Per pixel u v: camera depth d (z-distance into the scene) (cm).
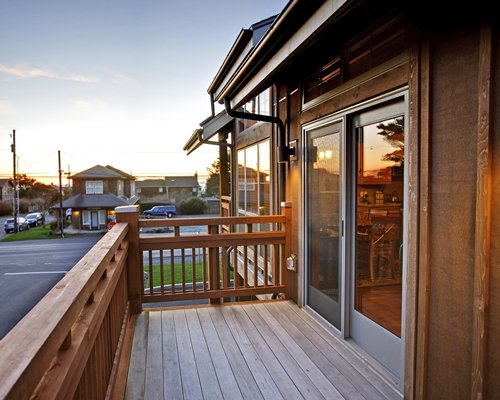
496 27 147
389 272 237
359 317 271
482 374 155
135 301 350
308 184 346
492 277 151
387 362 238
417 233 192
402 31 209
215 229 379
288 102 379
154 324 325
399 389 218
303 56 317
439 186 179
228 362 257
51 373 101
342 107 273
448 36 171
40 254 1614
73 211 2833
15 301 714
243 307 367
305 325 320
